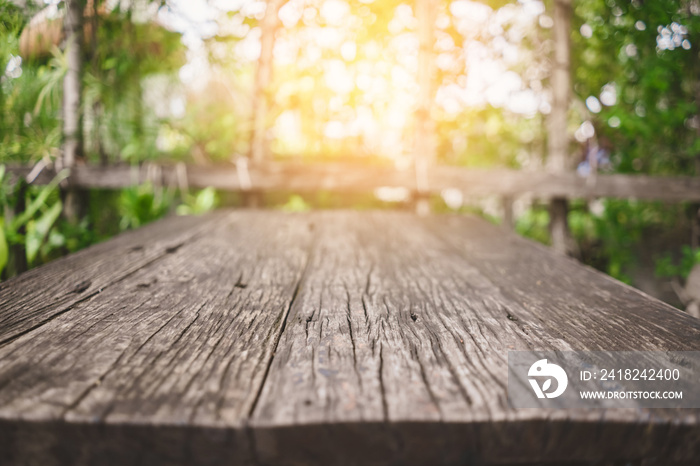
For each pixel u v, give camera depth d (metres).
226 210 3.01
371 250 1.84
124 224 3.06
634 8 3.01
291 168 3.02
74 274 1.37
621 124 3.01
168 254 1.68
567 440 0.61
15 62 2.38
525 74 3.63
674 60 2.99
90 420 0.59
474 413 0.60
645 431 0.61
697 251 2.99
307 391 0.66
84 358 0.77
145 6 2.89
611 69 3.32
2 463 0.60
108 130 3.03
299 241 2.00
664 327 0.97
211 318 1.00
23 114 2.54
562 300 1.17
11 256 2.46
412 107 3.44
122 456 0.59
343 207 3.96
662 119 3.06
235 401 0.63
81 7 2.72
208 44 3.15
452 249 1.87
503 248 1.90
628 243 3.59
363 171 3.03
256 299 1.16
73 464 0.60
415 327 0.96
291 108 3.37
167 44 3.18
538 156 3.94
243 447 0.59
